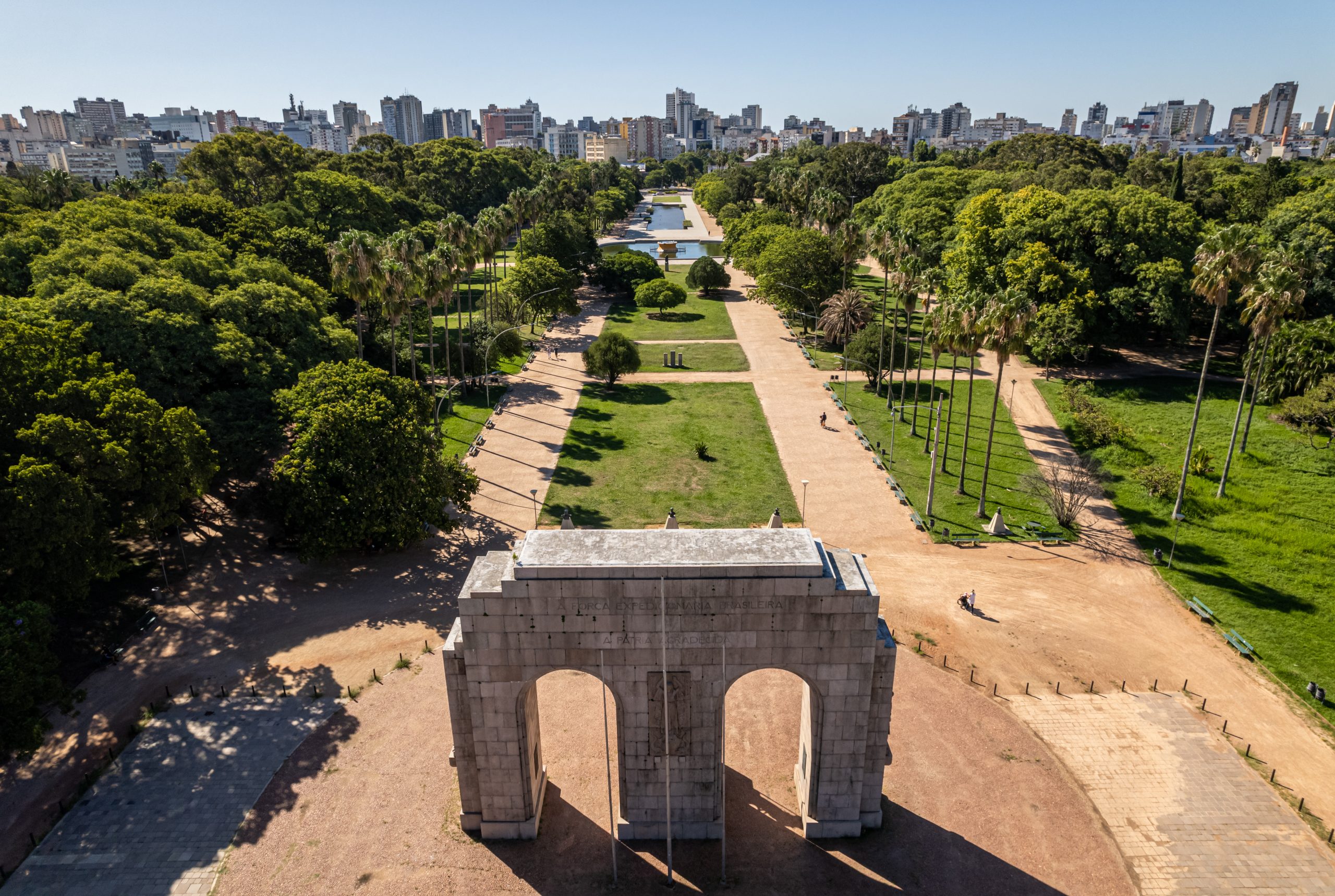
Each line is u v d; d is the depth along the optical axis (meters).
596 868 32.62
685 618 30.16
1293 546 57.62
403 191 174.50
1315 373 76.44
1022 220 97.94
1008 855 33.34
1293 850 33.81
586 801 36.22
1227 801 36.25
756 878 32.19
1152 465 70.88
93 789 36.19
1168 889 31.95
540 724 41.09
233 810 35.19
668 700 31.42
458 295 92.62
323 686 42.94
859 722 32.00
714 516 62.53
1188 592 52.59
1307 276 85.94
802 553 30.72
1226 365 96.19
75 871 32.19
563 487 67.69
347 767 37.59
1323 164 155.38
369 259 69.19
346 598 50.81
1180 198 127.94
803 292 118.25
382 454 52.78
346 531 50.81
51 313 54.09
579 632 30.33
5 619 36.56
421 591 51.62
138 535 53.94
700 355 110.12
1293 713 41.91
